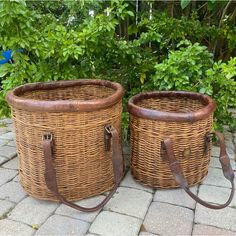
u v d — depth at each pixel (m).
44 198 1.37
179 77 1.73
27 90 1.52
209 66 1.82
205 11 2.46
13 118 1.35
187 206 1.34
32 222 1.24
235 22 2.44
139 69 2.02
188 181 1.46
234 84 1.78
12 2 1.47
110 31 1.70
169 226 1.21
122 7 1.70
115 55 1.93
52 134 1.24
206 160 1.51
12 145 1.95
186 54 1.71
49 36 1.66
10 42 1.58
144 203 1.36
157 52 2.25
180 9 2.48
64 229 1.20
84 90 1.70
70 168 1.32
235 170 1.64
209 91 1.72
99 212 1.30
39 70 1.76
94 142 1.32
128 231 1.19
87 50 1.74
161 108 1.74
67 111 1.21
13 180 1.56
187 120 1.33
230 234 1.17
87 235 1.17
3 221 1.25
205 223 1.23
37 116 1.23
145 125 1.41
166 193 1.44
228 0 2.17
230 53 2.61
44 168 1.31
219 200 1.38
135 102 1.59
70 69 1.83
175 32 2.12
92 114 1.26
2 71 1.71
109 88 1.61
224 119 2.05
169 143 1.27
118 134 1.37
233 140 2.05
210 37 2.36
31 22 1.64
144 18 2.16
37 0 1.99
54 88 1.63
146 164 1.46
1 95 1.77
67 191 1.35
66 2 1.90
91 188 1.39
